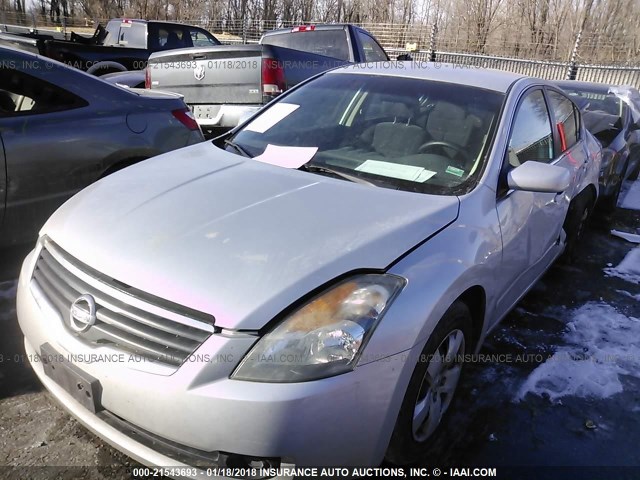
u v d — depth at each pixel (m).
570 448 2.60
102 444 2.42
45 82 3.78
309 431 1.80
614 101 7.16
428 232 2.28
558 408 2.87
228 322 1.83
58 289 2.20
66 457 2.34
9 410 2.56
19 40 9.00
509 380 3.08
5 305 3.38
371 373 1.89
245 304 1.86
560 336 3.61
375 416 1.93
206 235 2.14
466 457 2.50
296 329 1.85
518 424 2.73
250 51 6.16
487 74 3.48
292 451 1.80
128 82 7.76
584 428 2.74
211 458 1.85
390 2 30.75
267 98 6.25
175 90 6.73
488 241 2.53
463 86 3.28
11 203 3.53
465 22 27.08
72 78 3.91
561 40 25.00
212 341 1.82
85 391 1.98
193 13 28.48
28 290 2.34
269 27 26.62
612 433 2.71
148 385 1.84
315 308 1.89
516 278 3.10
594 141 4.93
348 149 3.01
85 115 3.86
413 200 2.48
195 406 1.79
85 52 9.38
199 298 1.88
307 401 1.78
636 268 4.89
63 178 3.74
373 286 1.99
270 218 2.25
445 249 2.27
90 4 27.94
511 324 3.72
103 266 2.08
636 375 3.20
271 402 1.76
